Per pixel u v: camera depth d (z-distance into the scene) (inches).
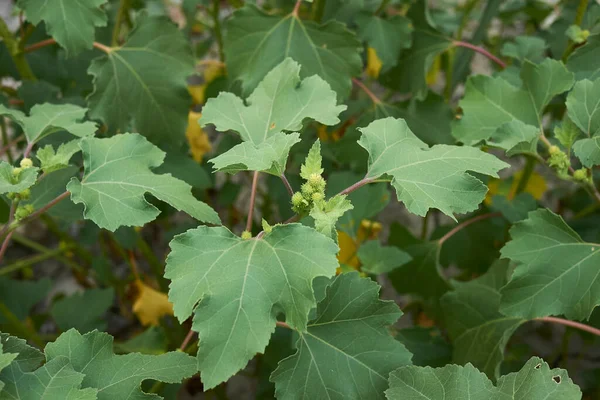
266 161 21.6
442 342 29.5
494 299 28.4
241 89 32.1
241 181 46.9
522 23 54.5
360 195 29.9
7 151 34.7
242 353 19.6
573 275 24.0
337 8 35.4
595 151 24.2
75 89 36.4
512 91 27.2
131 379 21.6
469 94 27.5
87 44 28.2
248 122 24.4
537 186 37.5
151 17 30.3
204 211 23.0
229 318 19.9
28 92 32.4
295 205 22.1
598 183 36.0
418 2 32.7
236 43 30.4
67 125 25.7
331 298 23.5
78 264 46.5
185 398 38.3
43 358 21.5
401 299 42.1
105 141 23.6
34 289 36.3
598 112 24.8
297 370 22.7
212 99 24.7
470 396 21.4
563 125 25.7
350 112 34.4
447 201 21.5
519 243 24.5
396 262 28.2
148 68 30.1
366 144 22.9
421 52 33.1
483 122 27.2
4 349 21.2
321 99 24.3
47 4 27.9
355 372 22.7
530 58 32.2
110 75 29.9
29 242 40.4
